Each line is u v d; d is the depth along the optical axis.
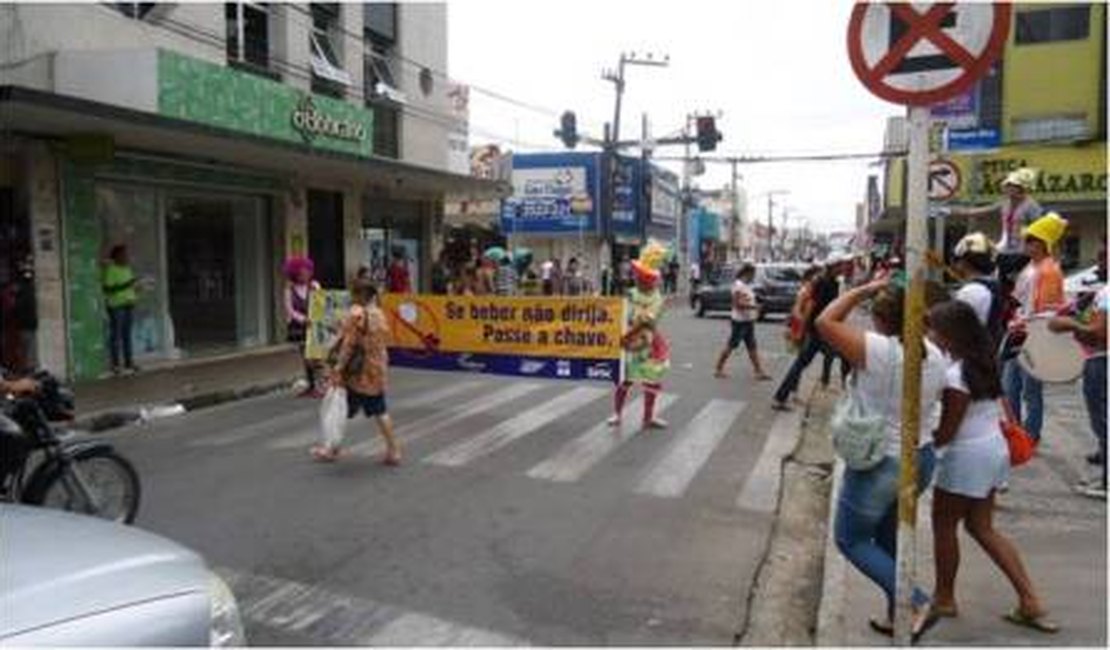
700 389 13.77
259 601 5.59
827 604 5.43
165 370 15.34
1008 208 9.23
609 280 35.44
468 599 5.64
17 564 2.93
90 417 11.15
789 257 103.38
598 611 5.48
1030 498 7.37
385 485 8.23
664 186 53.59
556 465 8.98
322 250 21.30
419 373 15.34
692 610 5.52
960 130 11.59
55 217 13.95
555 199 41.59
